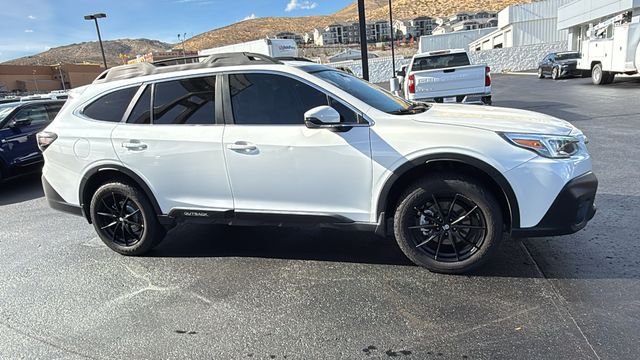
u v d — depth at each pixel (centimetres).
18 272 436
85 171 445
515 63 3984
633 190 533
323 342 292
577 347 268
